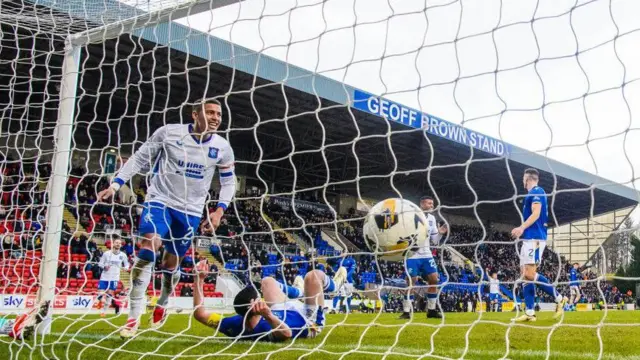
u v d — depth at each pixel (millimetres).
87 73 14586
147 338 4176
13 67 6375
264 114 17141
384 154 23516
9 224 7660
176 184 4363
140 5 4652
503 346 3740
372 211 4406
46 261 4453
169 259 4500
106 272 9852
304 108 15930
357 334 4488
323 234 23281
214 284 12977
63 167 4590
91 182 16594
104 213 15305
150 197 4387
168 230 4297
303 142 21344
